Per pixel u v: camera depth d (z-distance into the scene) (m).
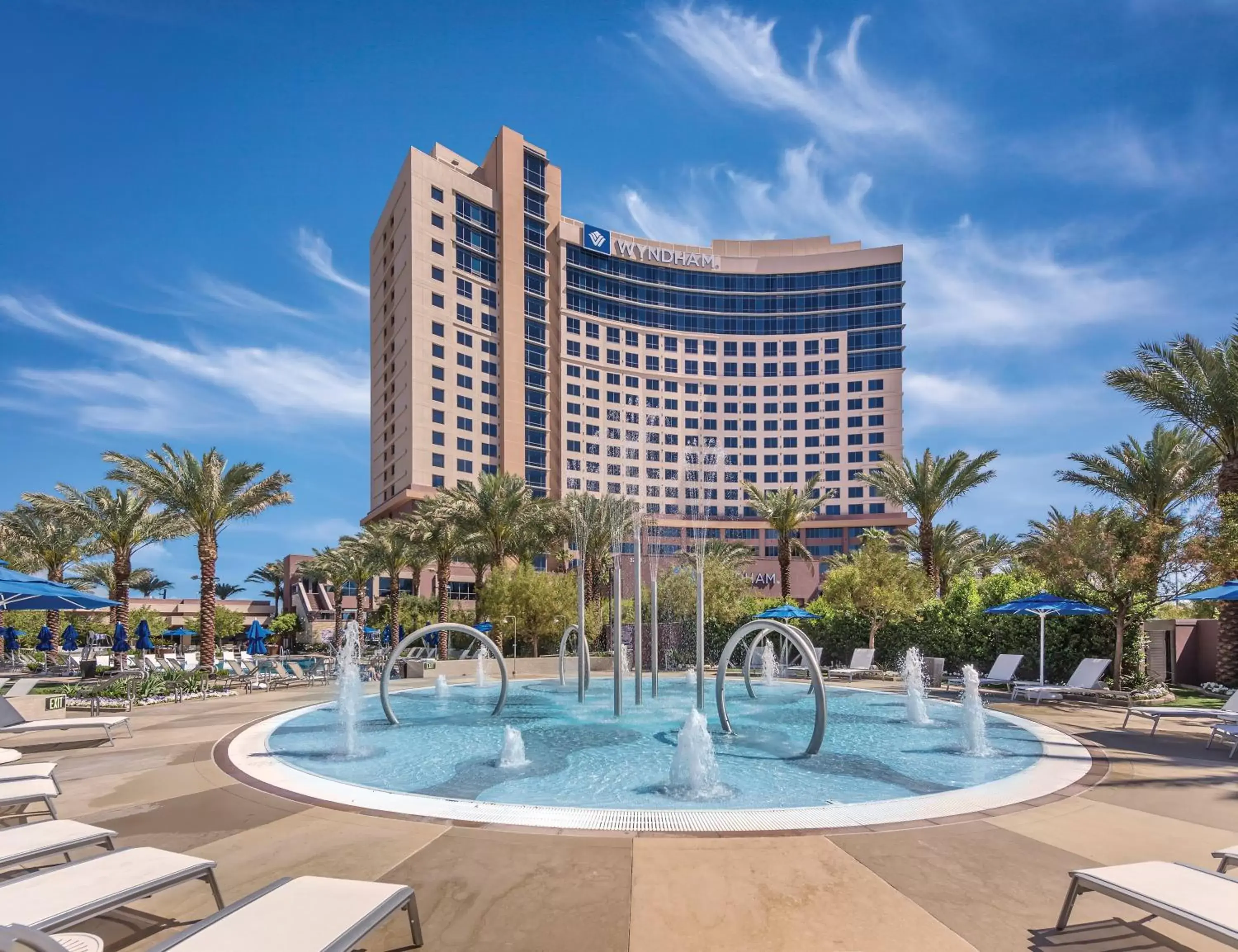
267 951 3.05
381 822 6.16
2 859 4.15
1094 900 4.50
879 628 24.06
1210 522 17.56
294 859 5.26
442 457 67.94
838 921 4.21
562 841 5.60
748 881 4.80
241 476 27.36
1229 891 3.71
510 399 74.00
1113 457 22.39
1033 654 19.20
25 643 42.81
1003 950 3.87
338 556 54.97
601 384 84.25
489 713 14.09
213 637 27.23
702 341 92.88
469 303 72.44
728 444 92.31
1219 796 7.05
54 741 10.61
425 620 51.91
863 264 94.62
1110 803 6.76
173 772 8.29
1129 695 15.41
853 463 91.56
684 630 32.53
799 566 74.00
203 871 4.06
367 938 4.03
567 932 4.09
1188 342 18.73
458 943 3.96
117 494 30.25
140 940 4.02
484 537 36.41
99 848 5.55
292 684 20.95
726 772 8.75
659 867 5.04
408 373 68.12
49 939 2.57
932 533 30.88
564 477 78.31
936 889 4.67
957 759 9.55
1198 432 20.25
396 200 74.50
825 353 94.12
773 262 95.75
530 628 32.22
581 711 14.42
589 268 85.19
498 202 76.44
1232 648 18.42
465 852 5.37
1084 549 16.89
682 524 41.44
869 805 6.63
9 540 33.09
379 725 12.56
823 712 9.66
